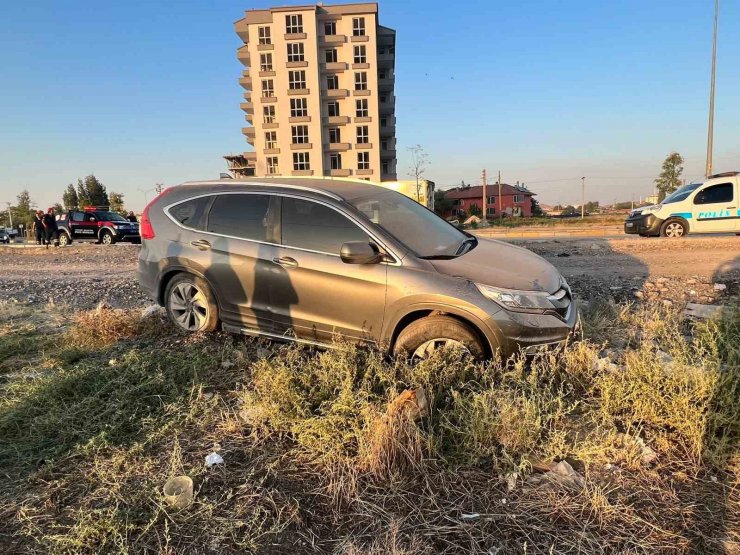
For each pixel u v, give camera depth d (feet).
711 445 9.59
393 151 220.02
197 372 13.56
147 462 9.45
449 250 14.47
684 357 11.68
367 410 9.95
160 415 11.41
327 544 7.61
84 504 8.43
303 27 191.62
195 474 9.12
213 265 16.05
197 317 16.89
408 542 7.53
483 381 11.57
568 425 10.52
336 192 15.28
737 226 46.14
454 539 7.61
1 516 8.22
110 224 73.72
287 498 8.55
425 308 12.90
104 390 12.39
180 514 8.13
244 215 15.97
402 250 13.60
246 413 11.17
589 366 12.59
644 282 25.75
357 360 12.67
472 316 12.41
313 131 196.44
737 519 7.90
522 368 11.99
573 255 37.96
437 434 10.13
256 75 195.11
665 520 7.92
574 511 8.13
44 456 9.82
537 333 12.51
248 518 8.05
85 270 40.27
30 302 25.48
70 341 16.97
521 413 10.02
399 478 8.91
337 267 13.98
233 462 9.64
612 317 18.35
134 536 7.72
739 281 24.68
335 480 8.93
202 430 10.85
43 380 12.78
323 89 197.67
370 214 14.55
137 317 18.79
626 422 10.55
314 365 12.64
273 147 199.21
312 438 9.79
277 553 7.40
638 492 8.57
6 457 9.89
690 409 10.02
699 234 49.52
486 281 12.84
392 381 11.31
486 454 9.47
